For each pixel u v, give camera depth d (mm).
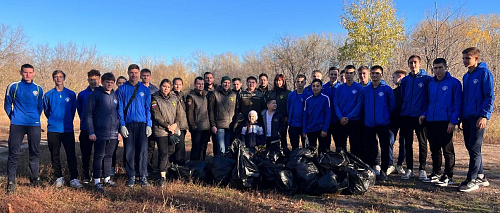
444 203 4480
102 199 4625
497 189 5066
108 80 5250
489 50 18422
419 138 5633
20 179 5719
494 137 10703
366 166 5125
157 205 4285
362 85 6004
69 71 30469
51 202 4500
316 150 5477
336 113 5914
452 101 5105
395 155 8055
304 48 29828
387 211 4238
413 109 5613
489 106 4723
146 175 5445
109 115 5309
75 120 19250
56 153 5434
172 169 5781
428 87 5398
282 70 30172
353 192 4863
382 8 19062
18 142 4992
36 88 5164
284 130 6855
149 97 5508
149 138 6305
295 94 6340
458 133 11133
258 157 5457
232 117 6672
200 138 6781
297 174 5020
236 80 6848
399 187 5262
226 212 4094
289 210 4242
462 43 13539
